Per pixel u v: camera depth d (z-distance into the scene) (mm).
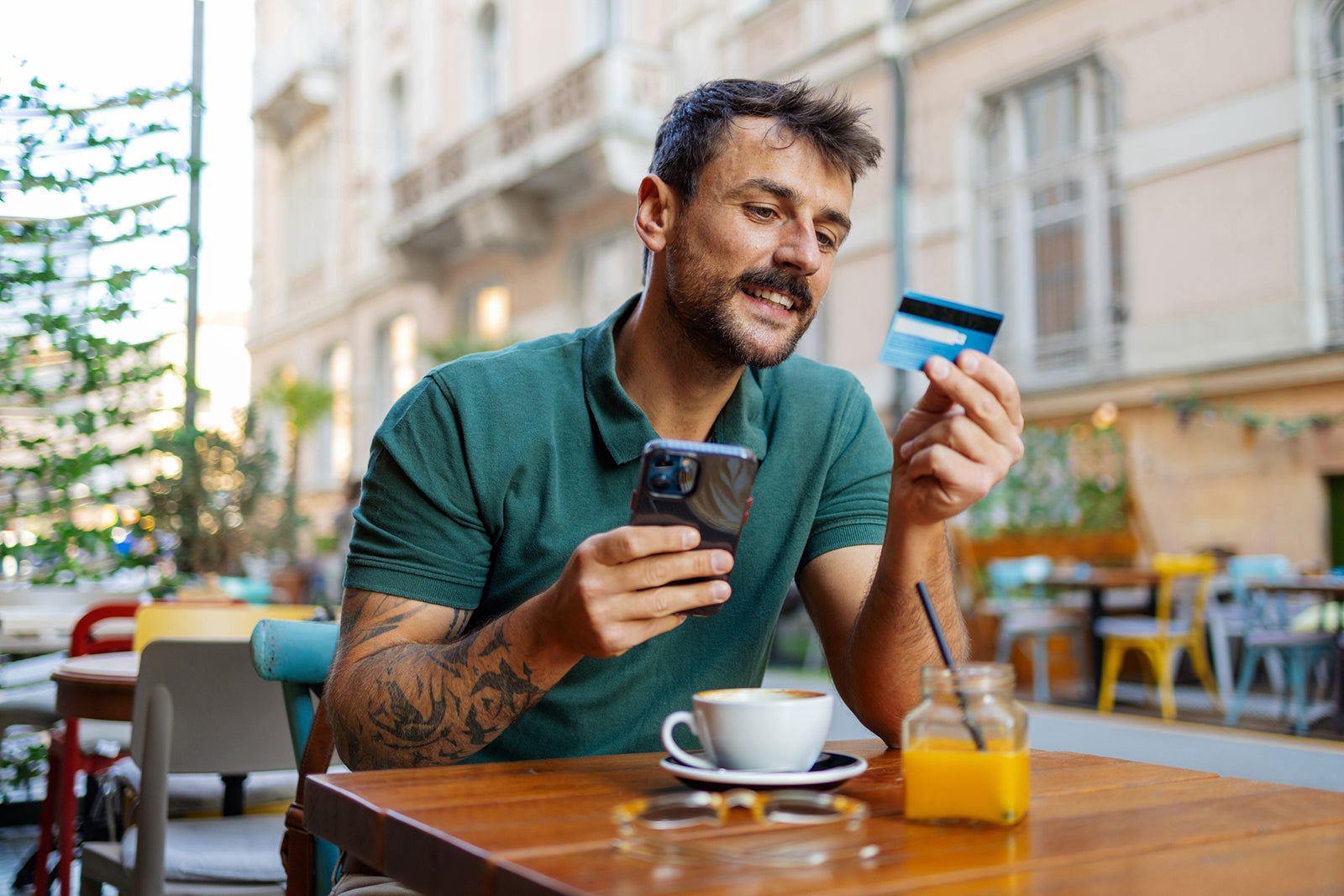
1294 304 6543
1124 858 773
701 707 997
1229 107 6895
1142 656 6621
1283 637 5062
